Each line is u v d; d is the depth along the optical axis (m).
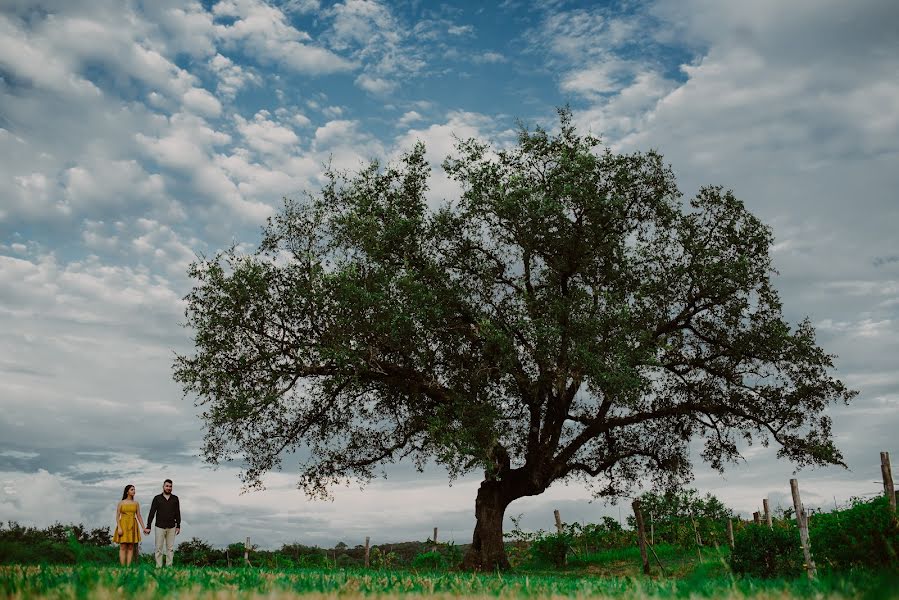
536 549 24.75
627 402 18.83
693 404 22.36
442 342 21.20
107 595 4.47
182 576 7.28
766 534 13.89
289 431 21.84
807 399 21.62
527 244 20.81
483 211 21.53
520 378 19.89
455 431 19.16
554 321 19.08
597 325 18.70
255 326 20.36
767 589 5.80
